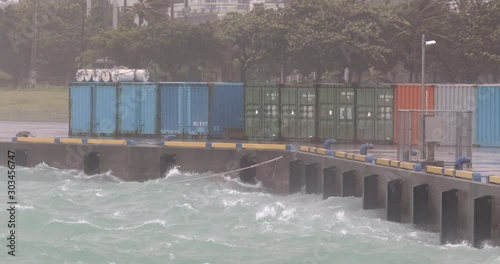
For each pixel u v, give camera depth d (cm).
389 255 10062
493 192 10081
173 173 17638
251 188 16912
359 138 19600
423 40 17625
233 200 14800
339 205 13625
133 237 11250
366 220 12362
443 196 10912
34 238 11269
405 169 12450
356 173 14012
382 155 15875
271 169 16825
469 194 10550
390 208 12375
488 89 18788
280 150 16812
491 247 10112
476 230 10269
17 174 18100
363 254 10112
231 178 17150
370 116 19562
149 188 16500
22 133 19475
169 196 15475
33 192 16162
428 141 12925
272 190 16788
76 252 10325
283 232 11394
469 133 13100
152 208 14000
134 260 9981
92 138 19975
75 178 18238
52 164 18588
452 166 13250
